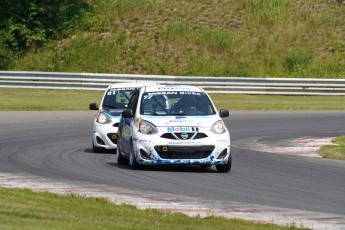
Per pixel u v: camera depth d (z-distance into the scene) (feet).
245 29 428.56
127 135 154.61
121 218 90.94
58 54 409.49
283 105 322.75
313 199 116.57
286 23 433.48
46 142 199.72
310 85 360.07
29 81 362.12
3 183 126.82
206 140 146.00
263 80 358.43
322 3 453.99
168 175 142.10
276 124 257.14
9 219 83.92
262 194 120.88
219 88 356.59
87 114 280.72
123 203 106.11
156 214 96.99
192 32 422.00
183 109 152.97
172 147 145.48
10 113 277.44
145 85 177.99
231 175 143.95
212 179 137.69
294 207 108.58
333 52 412.16
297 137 221.87
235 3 451.94
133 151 148.97
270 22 435.12
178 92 157.38
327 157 177.27
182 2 453.17
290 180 138.31
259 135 226.79
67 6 440.45
